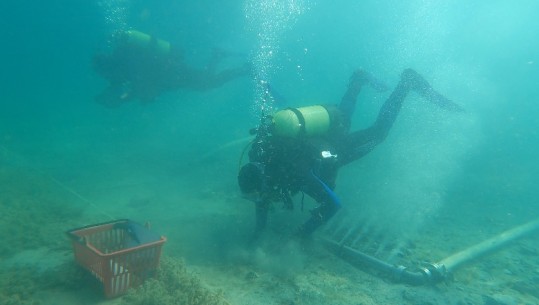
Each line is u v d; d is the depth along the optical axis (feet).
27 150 33.76
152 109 82.69
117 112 76.13
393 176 28.09
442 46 104.73
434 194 24.23
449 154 35.68
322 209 14.23
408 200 22.81
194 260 14.08
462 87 74.95
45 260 13.19
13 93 127.75
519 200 23.30
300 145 14.26
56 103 95.81
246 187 14.39
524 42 100.94
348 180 26.66
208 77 32.63
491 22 100.37
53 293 11.03
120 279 10.76
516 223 19.36
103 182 24.82
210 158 32.60
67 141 39.96
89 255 11.10
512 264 14.88
